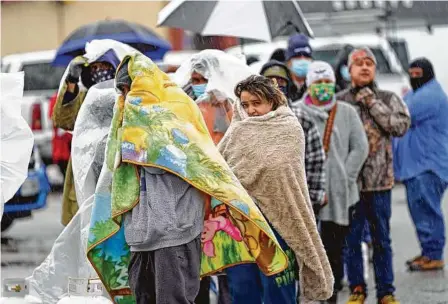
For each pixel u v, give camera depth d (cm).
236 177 1012
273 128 1048
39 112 3039
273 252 995
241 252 1004
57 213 2611
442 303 1408
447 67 3325
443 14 3266
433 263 1708
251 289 1064
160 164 920
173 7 1786
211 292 1502
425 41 3362
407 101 1741
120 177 941
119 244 983
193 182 926
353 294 1412
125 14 4038
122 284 991
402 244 1984
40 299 1060
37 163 2089
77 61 1265
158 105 941
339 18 3238
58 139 2214
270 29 1767
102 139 1102
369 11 3216
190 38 4003
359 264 1413
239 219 991
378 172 1424
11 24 3891
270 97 1061
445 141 1712
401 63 3347
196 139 940
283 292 1048
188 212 928
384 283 1403
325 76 1382
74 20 3988
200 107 1202
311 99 1400
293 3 1797
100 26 2109
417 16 3262
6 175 1085
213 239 1005
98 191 962
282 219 1035
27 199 2059
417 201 1714
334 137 1390
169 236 915
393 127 1425
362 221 1423
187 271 927
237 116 1076
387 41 3150
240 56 1356
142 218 924
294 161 1042
